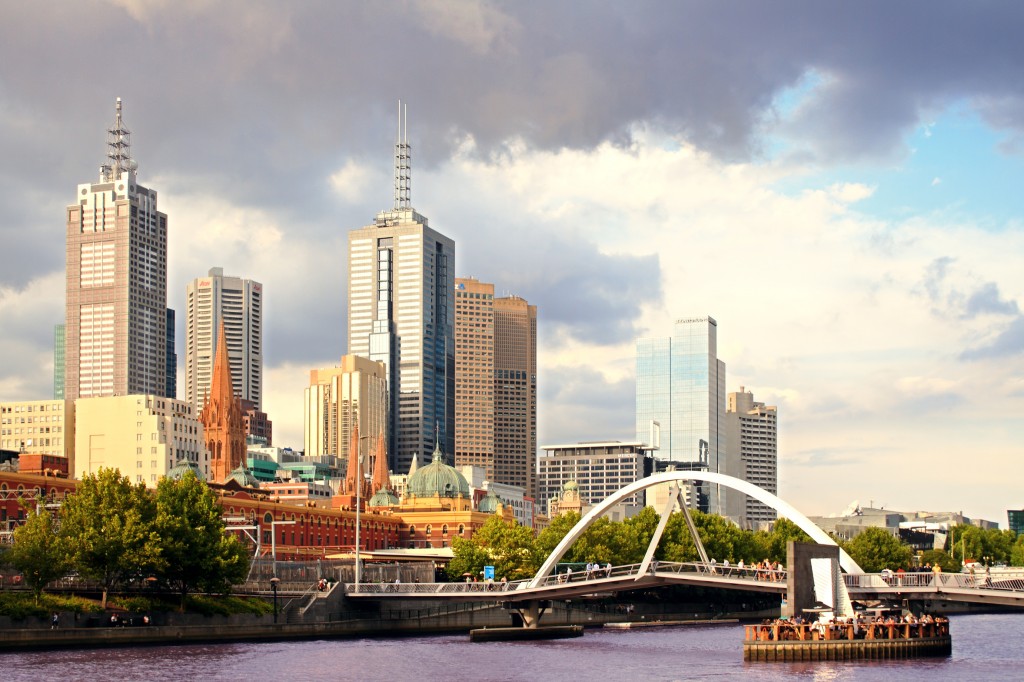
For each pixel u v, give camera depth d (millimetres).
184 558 166875
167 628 161750
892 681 126688
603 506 181500
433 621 197125
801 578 150750
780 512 164500
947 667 138000
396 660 147500
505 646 168250
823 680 127188
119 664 138000
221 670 135250
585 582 175750
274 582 177625
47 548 157625
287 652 154875
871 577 155875
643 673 135250
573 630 190500
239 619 170625
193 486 178625
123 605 163500
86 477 169875
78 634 152375
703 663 144625
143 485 176875
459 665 143125
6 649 145250
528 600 183625
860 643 145750
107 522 163750
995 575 164250
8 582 162125
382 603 192000
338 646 165125
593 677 132000
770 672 134625
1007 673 132500
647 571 173500
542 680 130000
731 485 168500
